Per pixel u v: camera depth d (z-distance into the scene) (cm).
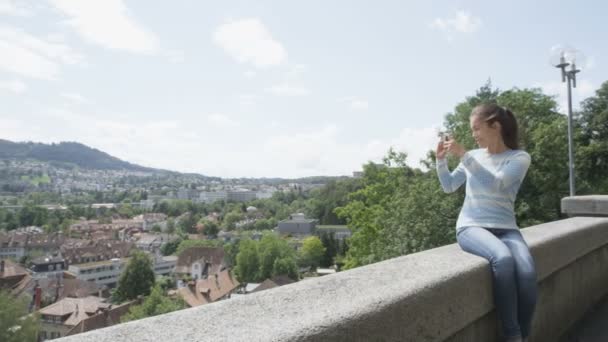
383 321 169
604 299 459
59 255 12681
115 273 12825
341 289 188
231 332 132
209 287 7756
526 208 2188
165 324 138
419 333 191
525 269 248
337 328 146
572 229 392
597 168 2697
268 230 19488
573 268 398
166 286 9925
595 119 2888
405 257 262
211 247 12012
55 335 6303
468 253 272
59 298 8312
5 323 3703
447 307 213
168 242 16625
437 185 2398
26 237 15050
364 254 2781
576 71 1217
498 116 282
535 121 2434
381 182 2798
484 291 247
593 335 366
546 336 344
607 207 496
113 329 133
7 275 8512
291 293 182
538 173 2223
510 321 249
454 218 2356
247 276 10612
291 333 133
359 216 2823
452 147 282
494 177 267
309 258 11788
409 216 2402
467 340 240
